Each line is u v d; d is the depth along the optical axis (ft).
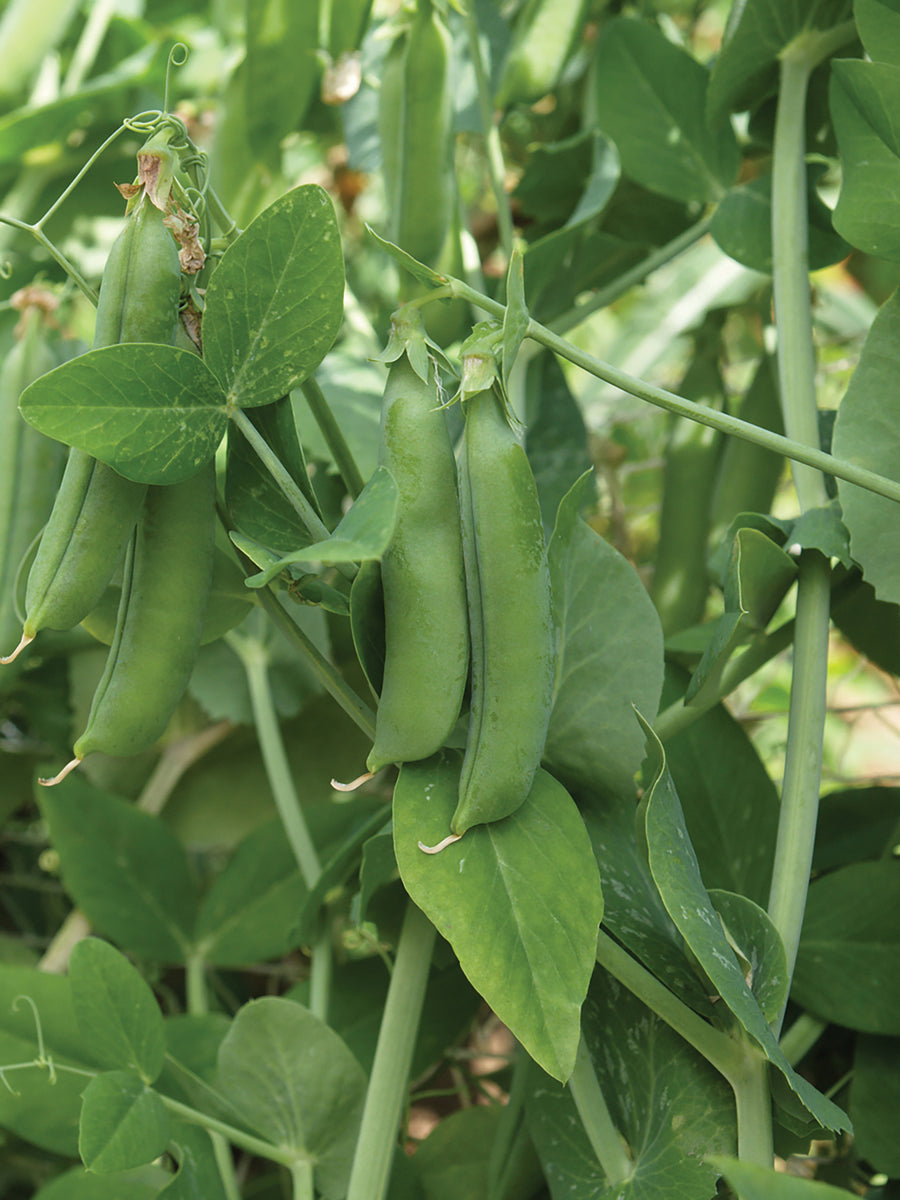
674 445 1.95
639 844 1.31
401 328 1.17
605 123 1.67
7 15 2.29
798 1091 1.16
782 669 2.61
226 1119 1.46
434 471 1.15
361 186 2.57
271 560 1.15
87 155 2.40
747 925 1.26
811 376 1.43
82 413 1.12
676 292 2.75
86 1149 1.24
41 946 2.24
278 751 1.70
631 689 1.32
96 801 1.71
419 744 1.16
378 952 1.64
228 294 1.17
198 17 2.84
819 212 1.57
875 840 1.61
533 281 1.73
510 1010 1.15
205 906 1.73
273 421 1.24
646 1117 1.29
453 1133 1.53
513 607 1.14
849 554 1.32
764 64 1.50
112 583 1.32
